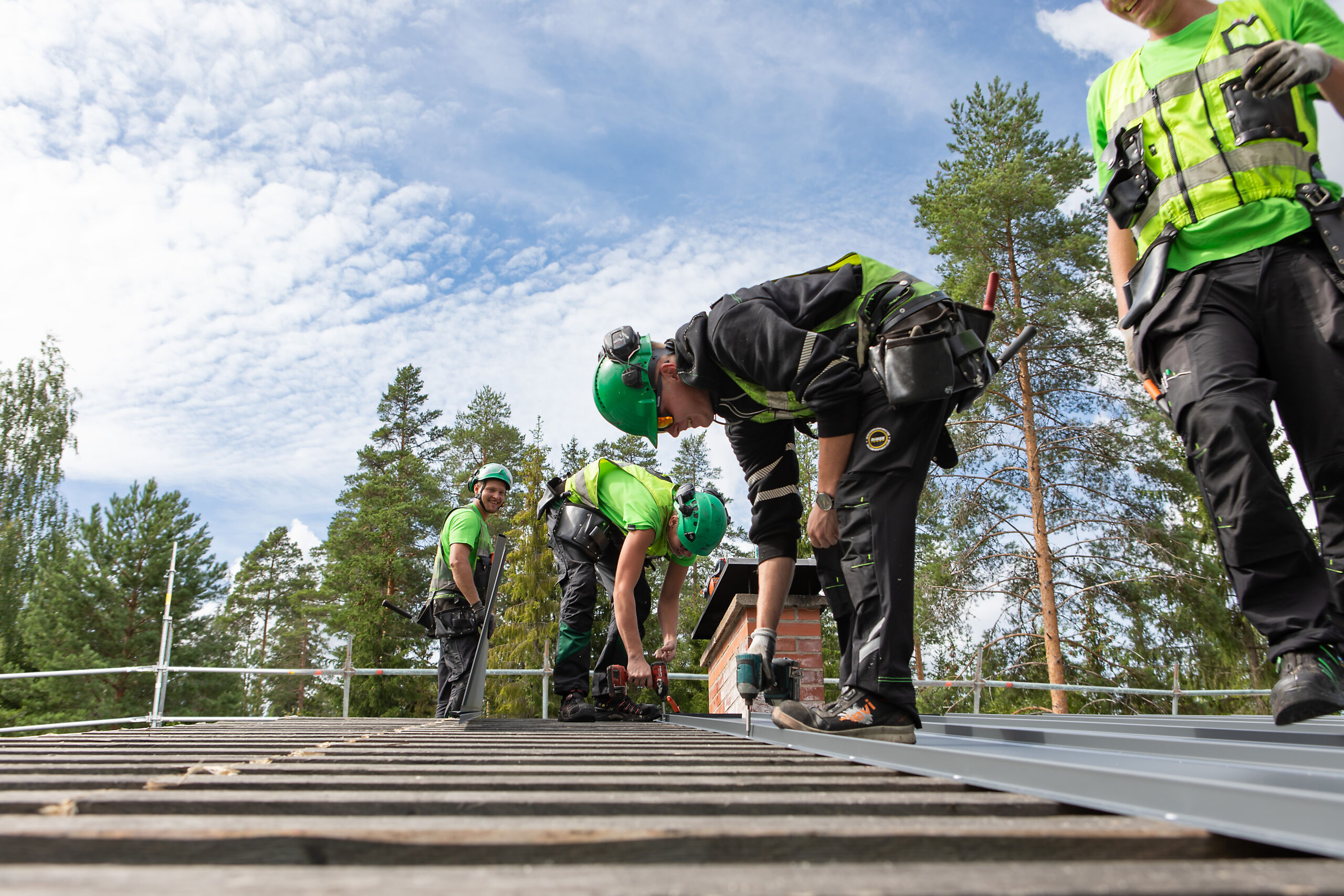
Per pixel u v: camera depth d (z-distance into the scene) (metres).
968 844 0.73
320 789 1.16
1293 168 1.90
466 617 5.79
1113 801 0.97
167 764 1.59
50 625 24.97
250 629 53.12
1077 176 17.97
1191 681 16.25
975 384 2.19
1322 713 1.65
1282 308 1.86
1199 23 2.07
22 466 37.06
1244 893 0.53
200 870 0.59
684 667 28.33
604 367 2.99
